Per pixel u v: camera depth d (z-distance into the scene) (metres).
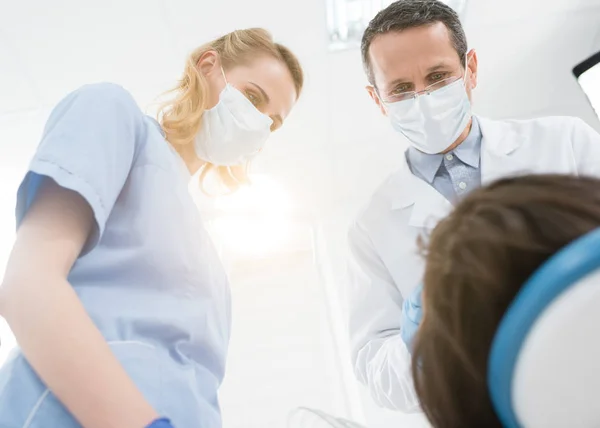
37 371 0.52
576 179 0.37
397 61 1.35
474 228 0.33
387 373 1.08
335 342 2.79
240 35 1.25
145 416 0.50
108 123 0.75
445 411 0.33
